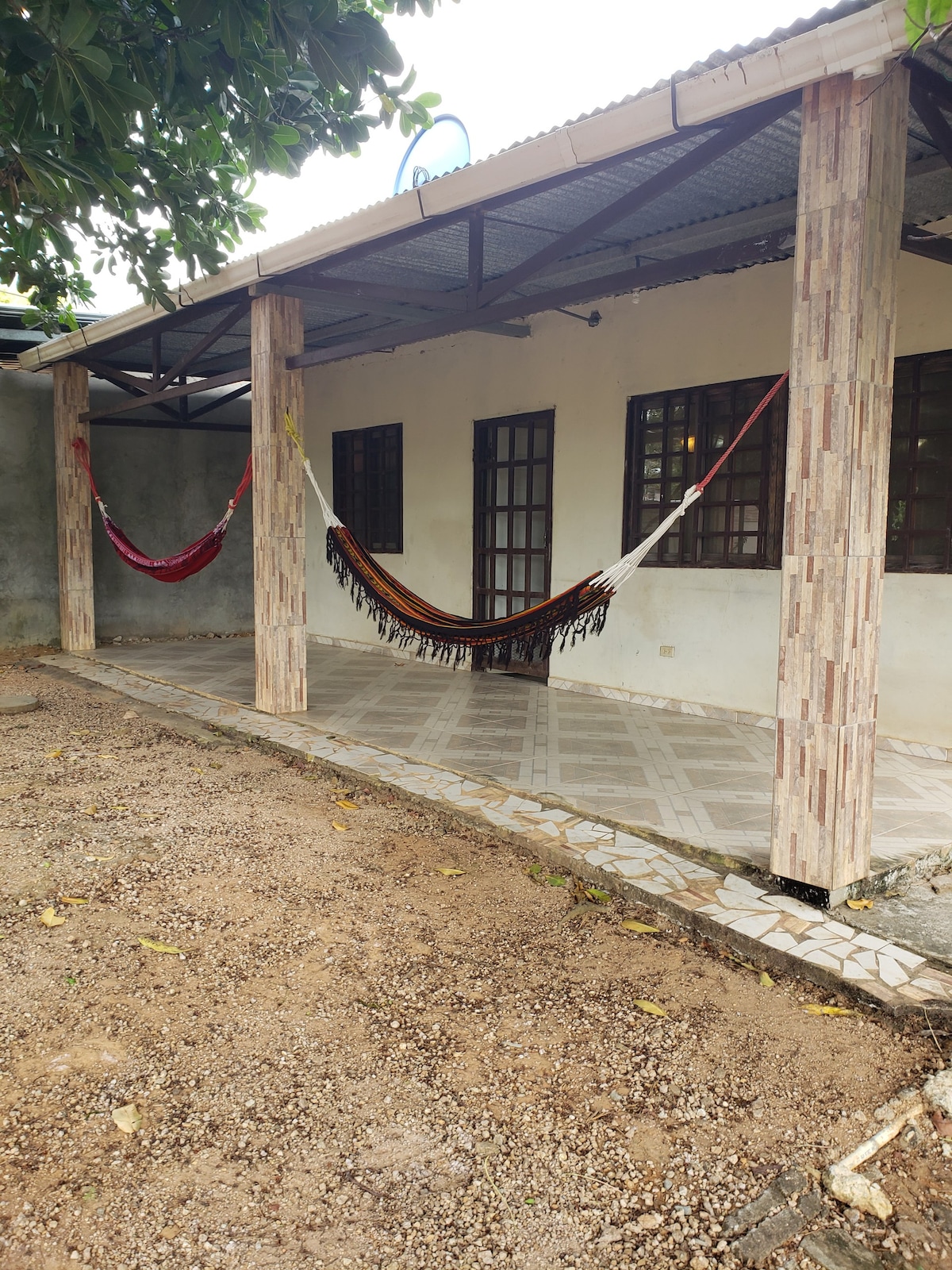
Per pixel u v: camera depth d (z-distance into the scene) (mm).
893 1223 1661
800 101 2740
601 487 6012
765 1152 1825
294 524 5414
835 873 2768
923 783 4020
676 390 5520
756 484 5195
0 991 2357
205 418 9164
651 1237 1612
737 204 4301
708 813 3598
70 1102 1927
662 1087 2016
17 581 8164
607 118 2850
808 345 2693
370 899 2945
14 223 3246
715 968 2547
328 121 3195
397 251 5012
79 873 3104
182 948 2605
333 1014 2281
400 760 4398
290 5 2488
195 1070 2045
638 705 5812
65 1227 1595
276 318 5207
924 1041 2201
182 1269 1517
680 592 5582
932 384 4434
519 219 4453
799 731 2803
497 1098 1974
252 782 4227
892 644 4602
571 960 2568
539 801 3766
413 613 4871
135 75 2635
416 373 7484
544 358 6344
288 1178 1728
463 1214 1651
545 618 4113
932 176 3736
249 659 7797
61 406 7891
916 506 4520
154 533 8914
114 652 8188
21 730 5215
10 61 2338
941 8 1292
